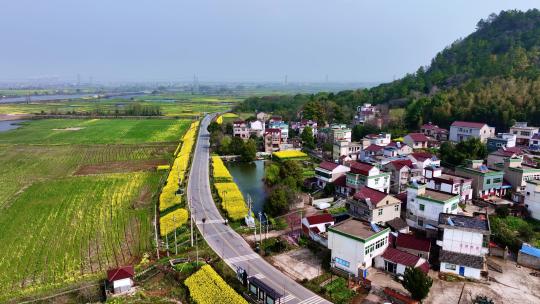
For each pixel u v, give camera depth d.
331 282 48.38
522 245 53.94
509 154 86.62
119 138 164.25
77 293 47.62
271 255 56.19
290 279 49.38
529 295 45.12
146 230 66.62
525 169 75.75
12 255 57.91
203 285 47.44
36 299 46.16
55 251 59.06
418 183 63.44
